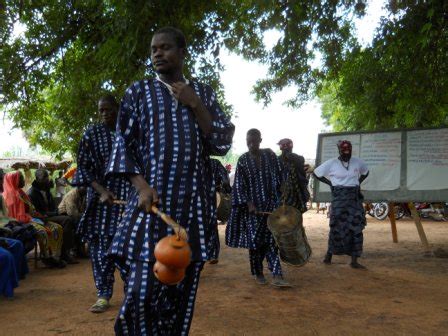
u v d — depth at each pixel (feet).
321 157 29.89
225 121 8.15
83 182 13.84
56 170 43.14
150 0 21.50
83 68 28.43
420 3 23.93
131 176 7.45
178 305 7.84
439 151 26.86
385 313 14.39
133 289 7.18
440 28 24.04
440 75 26.99
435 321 13.56
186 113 7.67
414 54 26.00
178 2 23.35
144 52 23.39
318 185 29.63
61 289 18.37
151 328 7.40
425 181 26.86
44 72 30.17
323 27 26.91
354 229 22.58
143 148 7.63
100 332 12.61
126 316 7.25
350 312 14.49
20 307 15.48
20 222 22.59
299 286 18.35
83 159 14.01
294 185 18.72
